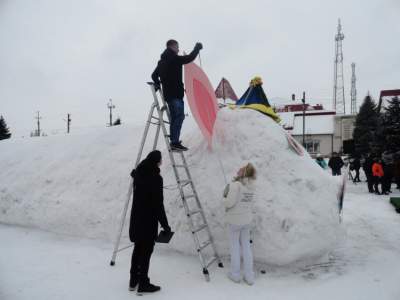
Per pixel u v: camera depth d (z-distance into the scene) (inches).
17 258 188.4
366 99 1347.2
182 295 141.7
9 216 268.5
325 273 169.2
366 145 1182.9
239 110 209.0
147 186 144.3
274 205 171.6
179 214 193.6
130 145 270.2
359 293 144.4
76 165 276.1
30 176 288.8
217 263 176.9
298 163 188.9
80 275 163.3
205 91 199.0
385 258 193.0
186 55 182.4
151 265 176.1
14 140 391.2
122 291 145.7
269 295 142.2
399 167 517.3
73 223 235.3
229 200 153.1
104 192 238.5
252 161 185.9
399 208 327.0
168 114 190.9
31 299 136.5
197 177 196.4
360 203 388.8
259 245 168.9
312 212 173.5
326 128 1593.3
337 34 1914.4
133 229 143.8
